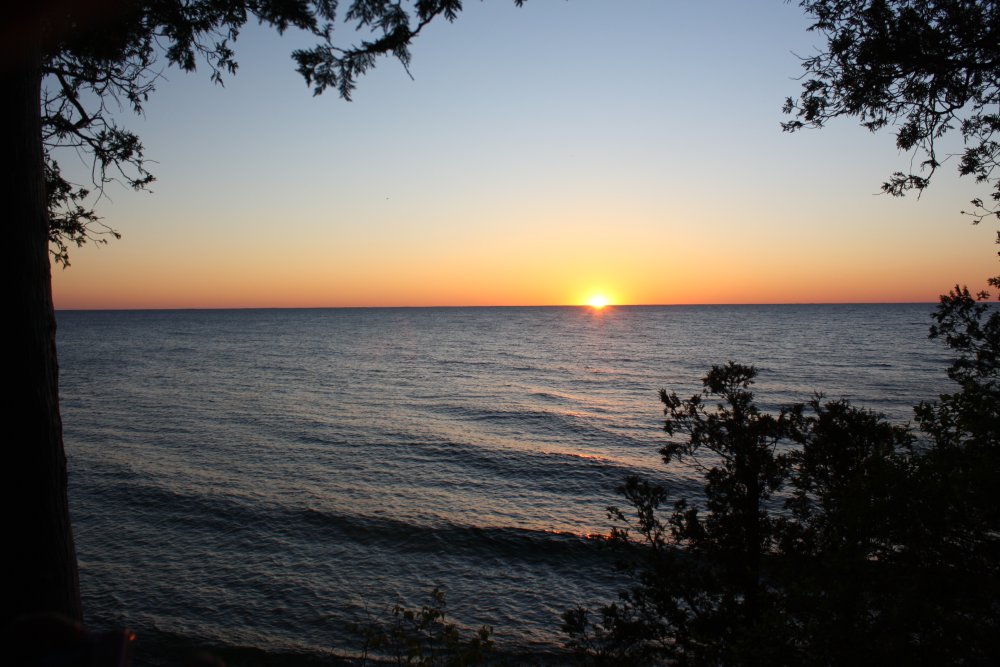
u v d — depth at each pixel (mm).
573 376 58875
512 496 21562
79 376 58562
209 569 15695
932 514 4812
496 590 14672
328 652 12000
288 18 4715
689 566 8656
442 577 15391
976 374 6352
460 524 18625
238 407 41250
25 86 3234
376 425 34844
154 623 13055
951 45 6012
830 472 7574
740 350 82938
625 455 27391
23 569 3070
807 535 7113
